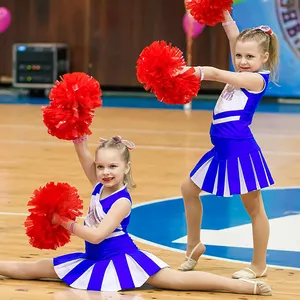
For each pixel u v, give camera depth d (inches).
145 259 300.0
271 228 423.2
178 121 962.1
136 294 291.3
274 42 328.2
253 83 317.4
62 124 288.4
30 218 283.3
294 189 542.6
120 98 1286.9
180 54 288.7
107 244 299.3
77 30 1352.1
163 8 1326.3
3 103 1173.7
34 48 1282.0
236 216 454.6
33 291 292.8
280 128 898.7
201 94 1327.5
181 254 364.8
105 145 302.5
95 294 289.0
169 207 474.6
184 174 595.5
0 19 1220.5
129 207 300.7
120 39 1346.0
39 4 1358.3
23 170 600.7
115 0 1338.6
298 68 1187.9
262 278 326.3
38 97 1296.8
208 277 298.7
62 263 305.3
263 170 320.5
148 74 284.7
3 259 342.6
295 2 1165.7
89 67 1357.0
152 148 730.2
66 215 283.0
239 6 1173.1
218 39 1298.0
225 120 320.2
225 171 318.3
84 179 564.7
